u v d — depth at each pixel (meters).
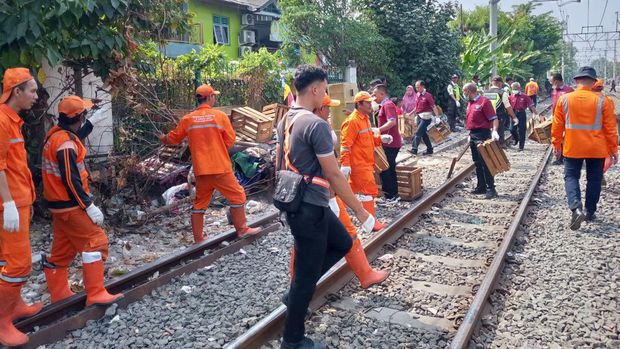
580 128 6.98
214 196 8.78
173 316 4.57
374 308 4.70
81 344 4.15
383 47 21.70
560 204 8.43
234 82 13.60
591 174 7.25
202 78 12.34
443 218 7.75
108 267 5.82
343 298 4.88
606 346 4.01
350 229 4.98
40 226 7.21
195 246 6.12
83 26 6.59
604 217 7.55
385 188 8.81
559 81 12.59
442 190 9.10
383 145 8.55
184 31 8.72
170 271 5.39
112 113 8.69
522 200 8.27
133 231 7.09
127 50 7.31
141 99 8.15
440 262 5.85
